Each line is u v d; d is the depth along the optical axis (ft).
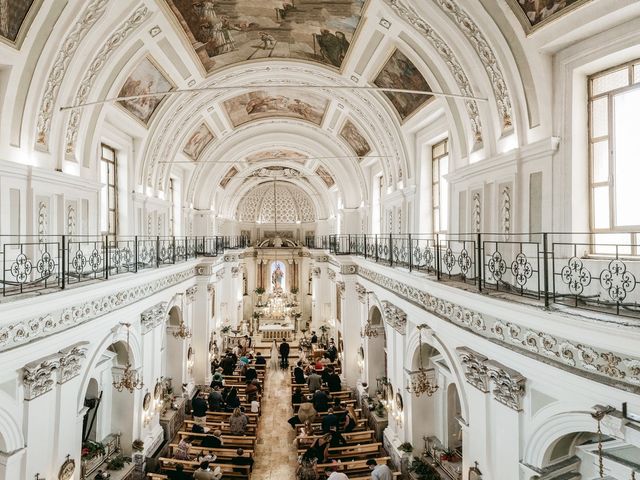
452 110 30.42
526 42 21.20
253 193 116.26
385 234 47.57
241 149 65.82
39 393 21.45
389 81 37.14
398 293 37.22
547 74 21.17
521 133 23.48
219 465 33.73
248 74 43.65
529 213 22.79
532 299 18.76
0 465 19.79
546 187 21.45
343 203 68.13
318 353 73.56
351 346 60.18
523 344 19.01
